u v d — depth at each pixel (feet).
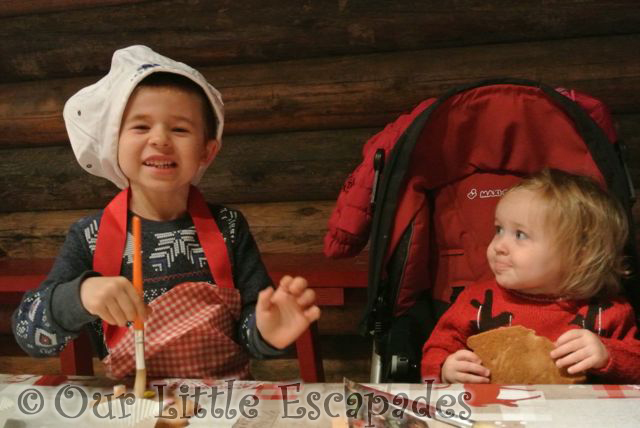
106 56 7.73
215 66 7.61
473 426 2.78
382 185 4.41
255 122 7.47
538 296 4.11
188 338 3.84
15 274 6.43
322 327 7.47
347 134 7.39
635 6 6.63
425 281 4.70
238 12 7.32
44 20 7.80
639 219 6.71
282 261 6.70
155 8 7.52
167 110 3.84
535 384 3.42
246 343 3.93
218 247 4.14
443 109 4.46
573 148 4.41
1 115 7.92
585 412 2.90
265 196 7.57
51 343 3.60
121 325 3.28
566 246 3.90
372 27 7.08
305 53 7.34
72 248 4.05
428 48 7.16
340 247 5.08
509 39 6.98
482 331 4.14
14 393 3.27
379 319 4.51
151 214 4.18
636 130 6.77
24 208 8.13
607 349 3.60
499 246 4.07
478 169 4.70
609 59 6.68
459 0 6.89
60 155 8.02
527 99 4.37
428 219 4.65
